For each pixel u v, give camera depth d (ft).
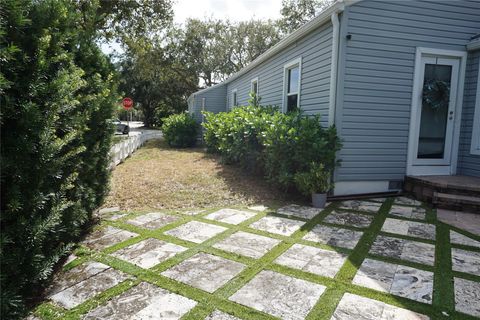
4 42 5.96
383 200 16.31
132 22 44.93
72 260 8.87
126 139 32.53
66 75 7.28
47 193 7.29
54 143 6.84
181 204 15.11
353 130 16.47
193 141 44.60
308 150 15.46
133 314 6.41
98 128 11.02
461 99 17.62
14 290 6.11
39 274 6.84
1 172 5.86
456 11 16.97
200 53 85.40
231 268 8.47
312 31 18.79
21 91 6.35
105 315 6.39
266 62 28.89
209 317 6.33
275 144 16.43
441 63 17.31
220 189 17.94
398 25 16.31
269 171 17.84
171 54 79.66
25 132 6.34
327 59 17.07
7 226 6.20
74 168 8.96
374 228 11.93
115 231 11.27
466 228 11.98
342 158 16.48
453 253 9.65
